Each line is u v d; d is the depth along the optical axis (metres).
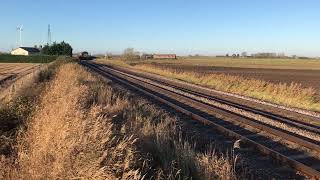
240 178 9.89
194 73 59.28
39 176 7.83
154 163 9.66
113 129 10.99
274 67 118.69
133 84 43.41
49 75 41.19
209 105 25.94
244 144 13.74
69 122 10.16
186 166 9.27
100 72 67.44
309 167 10.62
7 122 14.16
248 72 82.19
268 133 16.14
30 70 67.25
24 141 11.30
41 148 9.05
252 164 11.34
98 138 8.96
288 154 12.83
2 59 128.50
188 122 18.48
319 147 13.04
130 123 14.13
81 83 27.38
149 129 12.86
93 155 7.86
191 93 35.44
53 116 11.45
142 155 9.57
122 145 8.84
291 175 10.42
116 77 55.78
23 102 16.97
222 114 21.06
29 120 14.00
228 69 96.56
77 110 11.99
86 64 107.88
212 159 10.12
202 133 15.80
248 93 37.44
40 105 16.05
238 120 19.09
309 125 19.75
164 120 17.77
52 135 9.65
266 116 21.73
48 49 168.62
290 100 31.02
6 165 9.20
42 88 24.86
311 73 84.31
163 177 8.62
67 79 27.91
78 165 7.62
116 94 27.64
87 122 10.09
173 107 23.78
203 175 8.85
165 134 12.64
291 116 23.19
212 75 52.38
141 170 8.72
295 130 17.52
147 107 21.27
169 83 50.47
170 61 159.88
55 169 7.68
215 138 14.89
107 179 7.05
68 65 53.94
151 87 40.31
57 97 16.38
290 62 169.50
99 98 21.45
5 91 29.33
